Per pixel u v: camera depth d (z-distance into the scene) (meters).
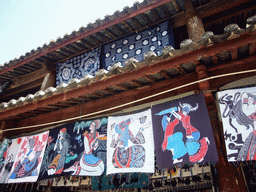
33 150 5.00
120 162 3.72
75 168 4.19
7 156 5.34
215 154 2.92
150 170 3.39
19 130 6.07
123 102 4.61
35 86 8.31
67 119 5.00
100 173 3.89
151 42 5.93
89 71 6.70
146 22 6.05
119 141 3.93
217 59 3.54
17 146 5.34
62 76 7.30
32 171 4.72
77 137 4.50
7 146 5.52
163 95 4.18
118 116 4.21
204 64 3.71
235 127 2.99
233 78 3.56
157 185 5.04
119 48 6.47
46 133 5.04
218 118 3.53
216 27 6.00
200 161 2.99
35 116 5.91
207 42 3.00
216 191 3.89
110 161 3.83
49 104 4.62
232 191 3.07
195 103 3.42
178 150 3.25
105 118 4.37
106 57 6.61
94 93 4.49
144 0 5.27
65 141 4.62
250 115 2.96
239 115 3.04
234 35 2.84
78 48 6.96
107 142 4.05
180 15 5.77
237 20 5.70
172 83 4.16
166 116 3.63
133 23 6.04
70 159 4.35
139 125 3.87
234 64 3.61
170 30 5.68
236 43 2.89
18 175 4.87
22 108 4.95
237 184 3.07
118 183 4.66
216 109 3.57
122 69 3.66
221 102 3.26
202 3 5.46
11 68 7.59
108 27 5.99
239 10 5.40
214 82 3.67
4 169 5.17
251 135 2.84
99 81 3.95
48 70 7.43
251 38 2.82
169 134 3.45
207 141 3.06
